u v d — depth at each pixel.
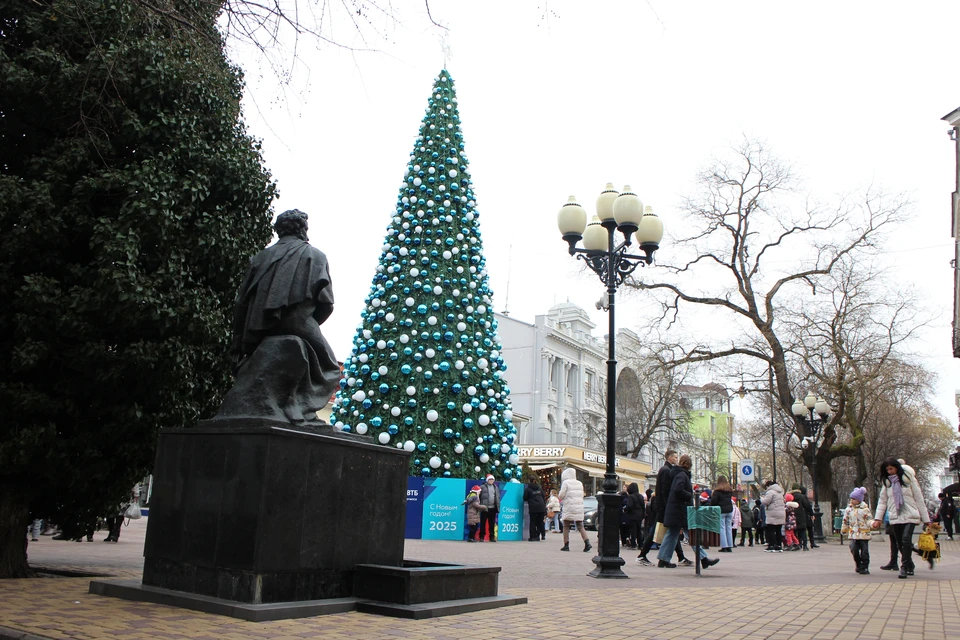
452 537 19.53
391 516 7.02
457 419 19.80
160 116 8.82
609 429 11.26
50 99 8.39
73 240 8.45
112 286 7.87
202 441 6.29
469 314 20.73
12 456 8.01
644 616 6.67
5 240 7.98
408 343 20.02
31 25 8.39
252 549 5.74
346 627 5.40
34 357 7.87
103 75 8.30
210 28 7.09
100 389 8.42
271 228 10.52
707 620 6.54
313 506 6.20
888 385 31.48
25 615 5.41
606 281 12.03
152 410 8.89
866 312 29.55
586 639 5.39
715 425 77.62
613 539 10.81
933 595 8.90
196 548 6.10
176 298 8.52
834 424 30.56
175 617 5.43
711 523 11.44
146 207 8.21
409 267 20.58
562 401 59.56
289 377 6.47
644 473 50.19
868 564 12.25
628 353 58.53
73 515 9.35
